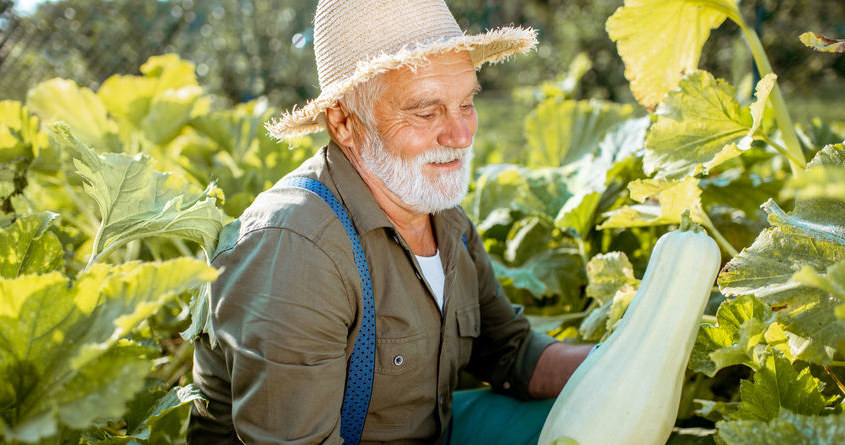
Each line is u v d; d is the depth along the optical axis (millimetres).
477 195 2873
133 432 1465
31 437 973
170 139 3133
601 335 1891
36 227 1509
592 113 3504
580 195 2311
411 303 1664
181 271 1086
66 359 1119
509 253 2637
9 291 1105
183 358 2268
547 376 1932
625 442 1296
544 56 11414
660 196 1720
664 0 2051
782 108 1931
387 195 1722
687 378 1970
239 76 7539
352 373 1603
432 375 1743
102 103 3135
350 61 1644
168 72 3285
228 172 2797
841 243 1369
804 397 1278
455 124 1648
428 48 1531
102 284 1132
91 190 1524
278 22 7840
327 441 1462
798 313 1346
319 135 5254
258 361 1409
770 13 8711
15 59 5113
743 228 2312
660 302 1346
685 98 1802
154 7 6051
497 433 1905
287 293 1432
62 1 5320
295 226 1495
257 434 1423
